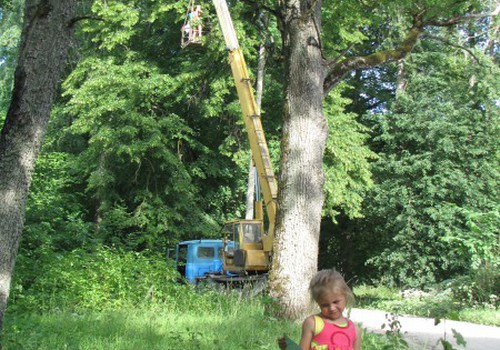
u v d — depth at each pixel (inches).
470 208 1019.9
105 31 1081.4
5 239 252.8
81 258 598.9
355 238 1386.6
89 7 1130.0
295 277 514.9
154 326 422.6
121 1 1115.9
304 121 538.0
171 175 1119.6
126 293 560.1
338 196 1096.8
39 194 695.1
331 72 557.3
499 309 712.4
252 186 1091.9
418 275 1037.8
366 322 604.4
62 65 269.9
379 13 740.7
